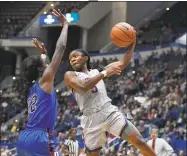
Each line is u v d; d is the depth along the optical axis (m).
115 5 33.38
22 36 31.38
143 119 18.25
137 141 4.82
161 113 18.62
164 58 27.47
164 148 7.67
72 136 9.66
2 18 34.56
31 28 32.44
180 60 26.69
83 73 5.02
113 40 5.18
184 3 36.19
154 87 22.84
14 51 32.22
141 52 30.08
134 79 25.16
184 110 18.33
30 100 4.50
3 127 23.12
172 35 31.95
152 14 35.72
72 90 5.04
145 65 27.66
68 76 4.93
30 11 35.09
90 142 4.99
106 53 30.73
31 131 4.43
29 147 4.38
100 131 4.95
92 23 32.69
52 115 4.47
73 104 24.08
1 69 34.56
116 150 12.19
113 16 33.41
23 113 25.34
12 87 29.53
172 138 16.05
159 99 20.08
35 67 4.56
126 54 5.23
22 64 4.62
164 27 33.69
